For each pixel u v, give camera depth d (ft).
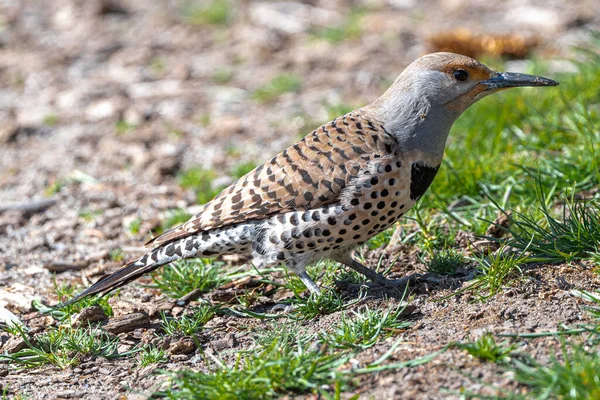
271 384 25.46
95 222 44.01
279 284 33.58
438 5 76.13
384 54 65.26
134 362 29.76
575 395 22.45
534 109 45.42
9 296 35.40
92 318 32.32
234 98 60.80
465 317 28.91
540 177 37.45
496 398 23.59
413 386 25.04
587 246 31.55
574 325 27.07
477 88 32.09
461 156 42.06
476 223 36.27
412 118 31.42
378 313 29.84
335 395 24.45
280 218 31.07
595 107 46.50
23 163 53.16
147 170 50.65
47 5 83.30
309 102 58.44
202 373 26.27
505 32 66.28
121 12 80.38
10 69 68.95
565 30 65.41
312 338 29.01
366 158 30.58
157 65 67.36
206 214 31.89
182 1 81.61
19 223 44.57
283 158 31.50
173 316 32.99
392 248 35.99
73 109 61.05
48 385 28.35
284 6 77.15
